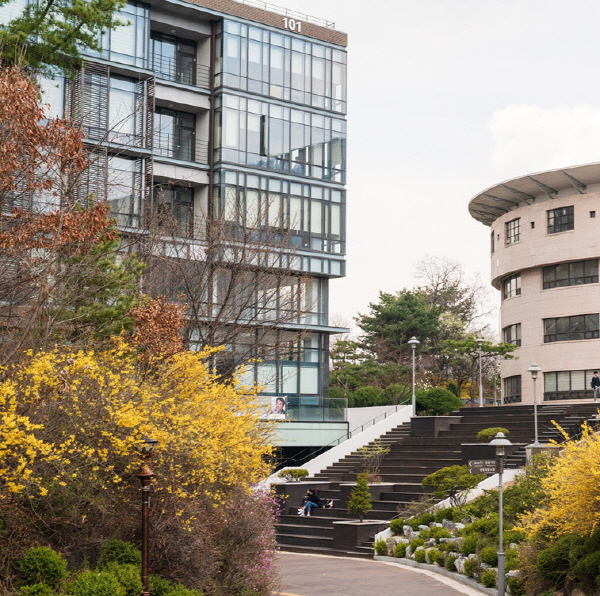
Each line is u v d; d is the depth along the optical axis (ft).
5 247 46.85
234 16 139.74
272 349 89.92
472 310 247.50
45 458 35.24
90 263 50.44
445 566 68.18
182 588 40.70
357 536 85.20
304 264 140.46
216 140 137.49
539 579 52.03
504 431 107.55
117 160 117.70
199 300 83.41
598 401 133.39
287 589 60.90
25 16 68.39
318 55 148.56
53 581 36.68
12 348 44.04
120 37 126.31
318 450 136.36
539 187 160.56
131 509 42.52
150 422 40.47
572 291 157.89
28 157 46.55
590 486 47.09
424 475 103.09
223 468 45.29
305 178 143.43
